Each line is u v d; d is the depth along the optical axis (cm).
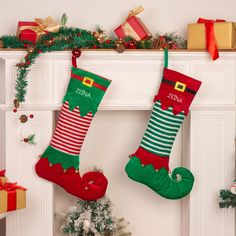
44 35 216
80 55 221
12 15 235
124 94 226
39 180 224
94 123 242
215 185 231
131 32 222
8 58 219
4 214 199
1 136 239
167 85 219
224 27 221
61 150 218
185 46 233
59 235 239
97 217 222
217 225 232
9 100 221
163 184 219
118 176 243
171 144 220
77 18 237
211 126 230
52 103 222
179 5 240
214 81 228
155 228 245
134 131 243
